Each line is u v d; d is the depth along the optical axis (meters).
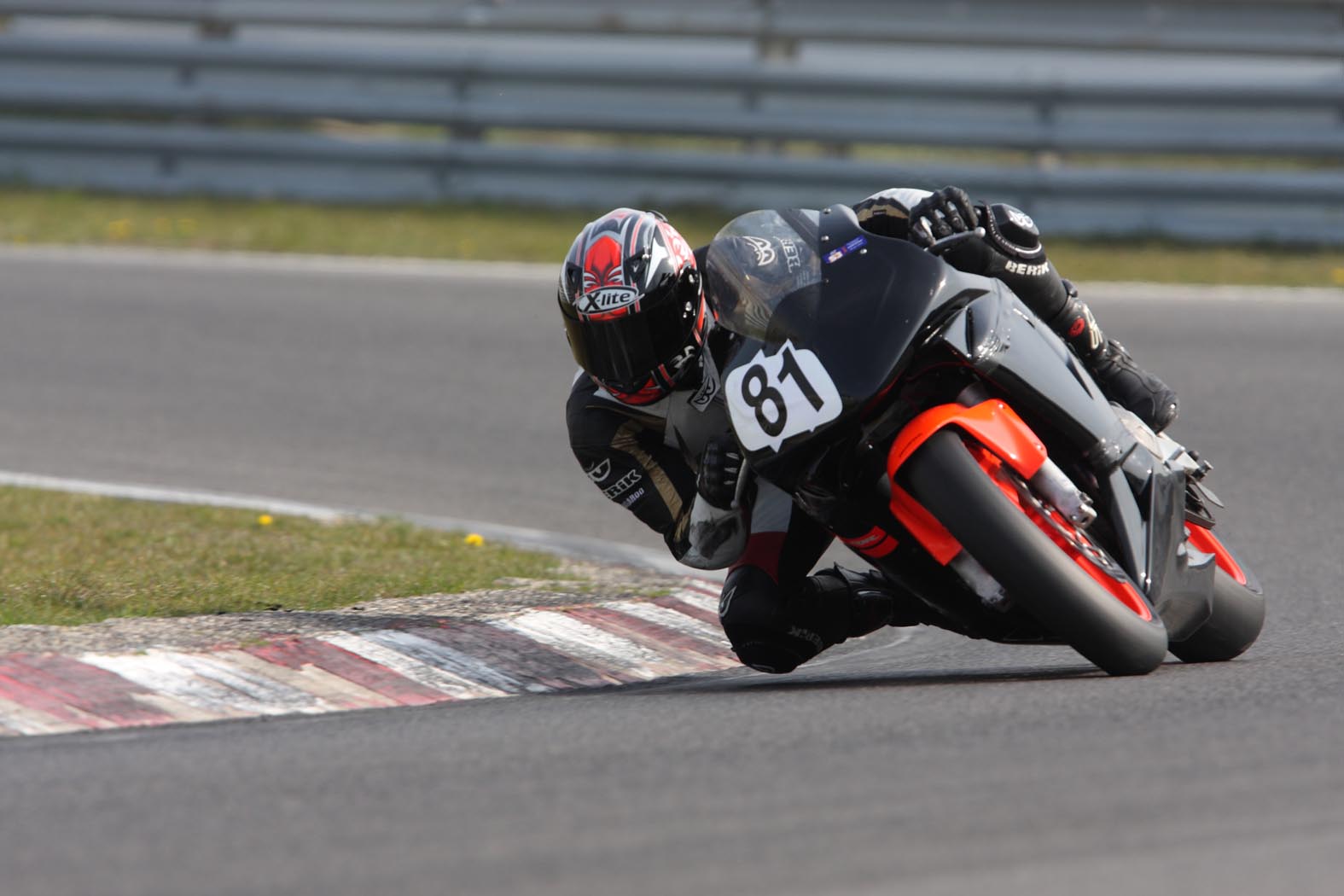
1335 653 16.73
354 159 51.25
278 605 18.62
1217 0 45.22
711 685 16.25
